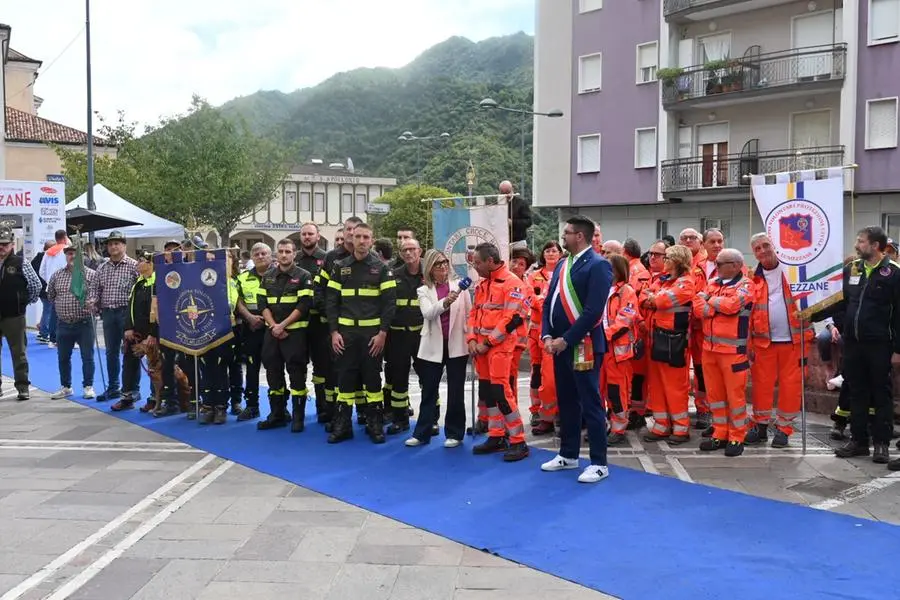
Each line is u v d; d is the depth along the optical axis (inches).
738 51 1068.5
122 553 195.6
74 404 396.8
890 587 170.1
